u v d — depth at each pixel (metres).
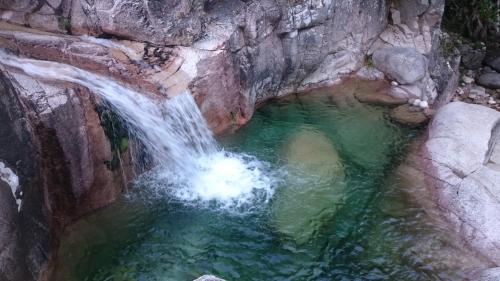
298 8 8.45
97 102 6.21
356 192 7.12
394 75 9.74
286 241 6.33
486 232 6.27
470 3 11.67
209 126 7.93
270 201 6.87
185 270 5.91
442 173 7.14
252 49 8.06
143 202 6.76
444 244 6.30
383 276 5.92
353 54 9.96
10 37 6.89
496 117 8.05
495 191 6.70
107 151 6.42
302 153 7.77
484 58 11.40
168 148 7.20
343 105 9.20
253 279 5.84
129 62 7.16
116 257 6.04
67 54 7.00
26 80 5.94
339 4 9.04
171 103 6.98
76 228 6.33
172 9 7.31
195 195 6.92
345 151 7.97
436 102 9.52
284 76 9.12
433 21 10.38
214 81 7.61
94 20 7.28
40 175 5.79
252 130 8.30
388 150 8.04
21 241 5.16
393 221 6.65
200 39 7.60
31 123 5.65
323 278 5.88
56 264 5.82
